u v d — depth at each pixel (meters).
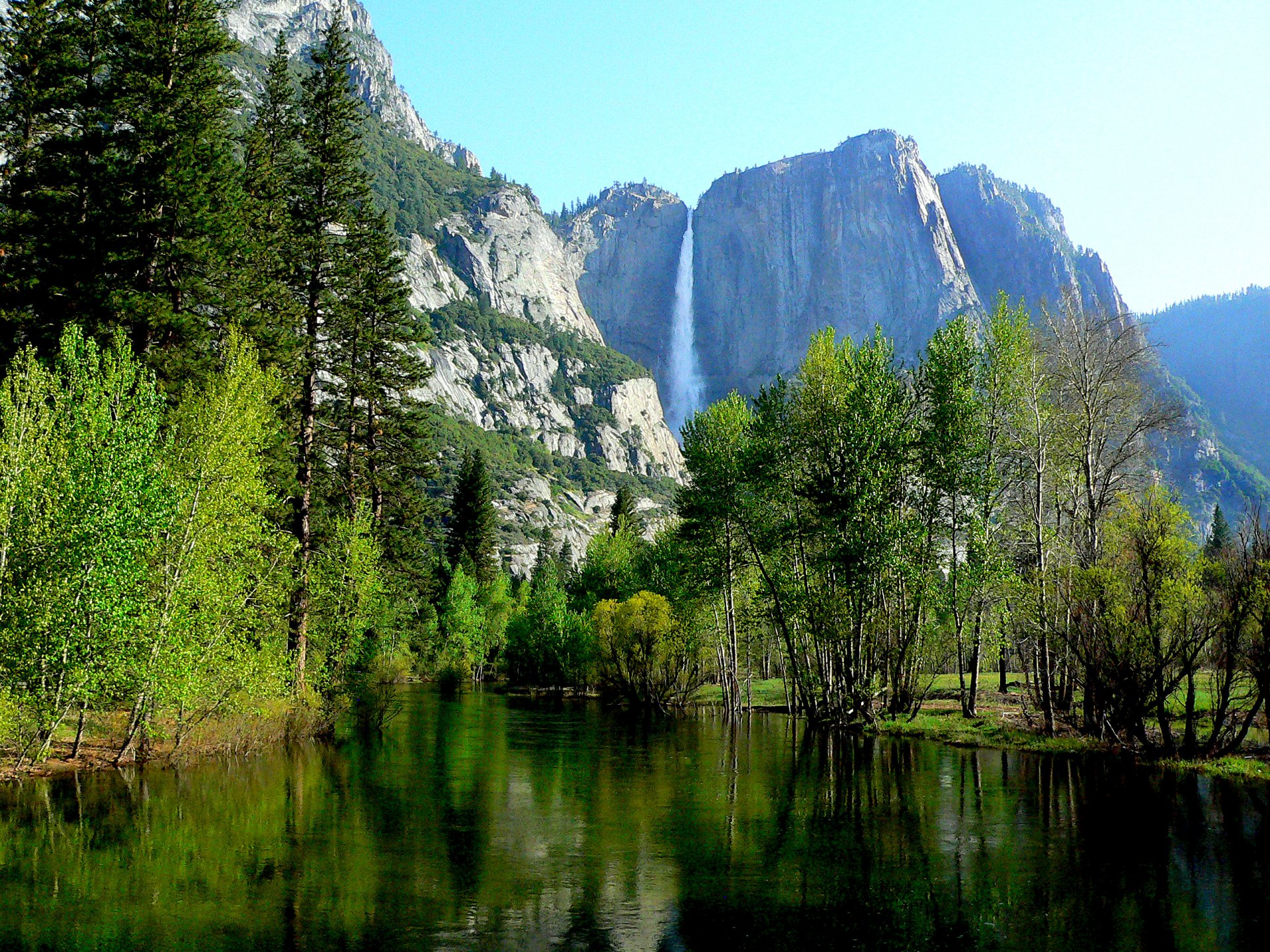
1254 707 26.86
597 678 61.16
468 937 12.31
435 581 61.41
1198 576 27.55
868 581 38.59
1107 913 13.52
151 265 33.41
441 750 33.75
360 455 46.56
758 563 44.19
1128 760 28.33
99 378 27.20
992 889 14.79
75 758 26.83
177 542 27.12
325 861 16.44
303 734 35.44
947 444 37.56
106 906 13.62
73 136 34.97
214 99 35.66
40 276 32.84
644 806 22.17
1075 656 31.70
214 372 32.44
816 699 42.97
